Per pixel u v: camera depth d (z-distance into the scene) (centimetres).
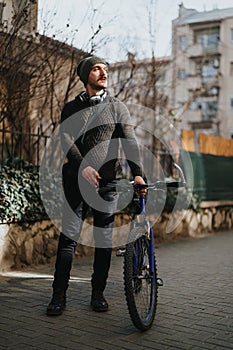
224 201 1073
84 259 627
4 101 671
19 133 643
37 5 691
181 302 430
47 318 371
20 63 668
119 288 474
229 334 348
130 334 342
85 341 326
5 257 529
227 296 457
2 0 659
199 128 3547
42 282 486
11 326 350
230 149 1208
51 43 702
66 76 765
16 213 538
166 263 626
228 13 3250
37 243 574
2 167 590
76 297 432
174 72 1432
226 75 3394
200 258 670
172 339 334
